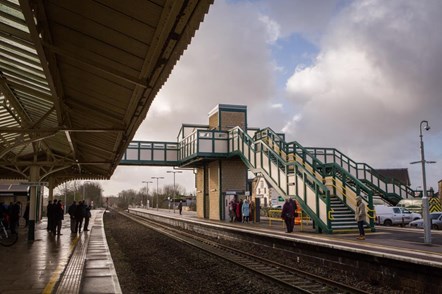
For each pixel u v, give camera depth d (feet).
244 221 92.38
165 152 122.93
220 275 39.65
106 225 122.21
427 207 44.21
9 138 64.85
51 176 109.09
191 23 18.94
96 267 36.47
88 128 38.06
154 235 86.17
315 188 61.21
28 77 34.30
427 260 30.63
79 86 31.60
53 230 66.95
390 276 34.17
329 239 48.37
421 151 45.73
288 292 32.24
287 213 60.13
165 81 26.08
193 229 96.63
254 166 86.43
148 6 18.72
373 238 50.24
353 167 103.86
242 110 113.80
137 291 33.32
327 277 38.19
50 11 21.30
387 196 100.27
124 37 22.34
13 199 89.61
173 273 41.68
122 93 30.76
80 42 24.22
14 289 25.30
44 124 56.65
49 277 29.25
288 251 50.80
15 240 52.08
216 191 108.88
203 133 102.99
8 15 23.06
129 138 45.57
